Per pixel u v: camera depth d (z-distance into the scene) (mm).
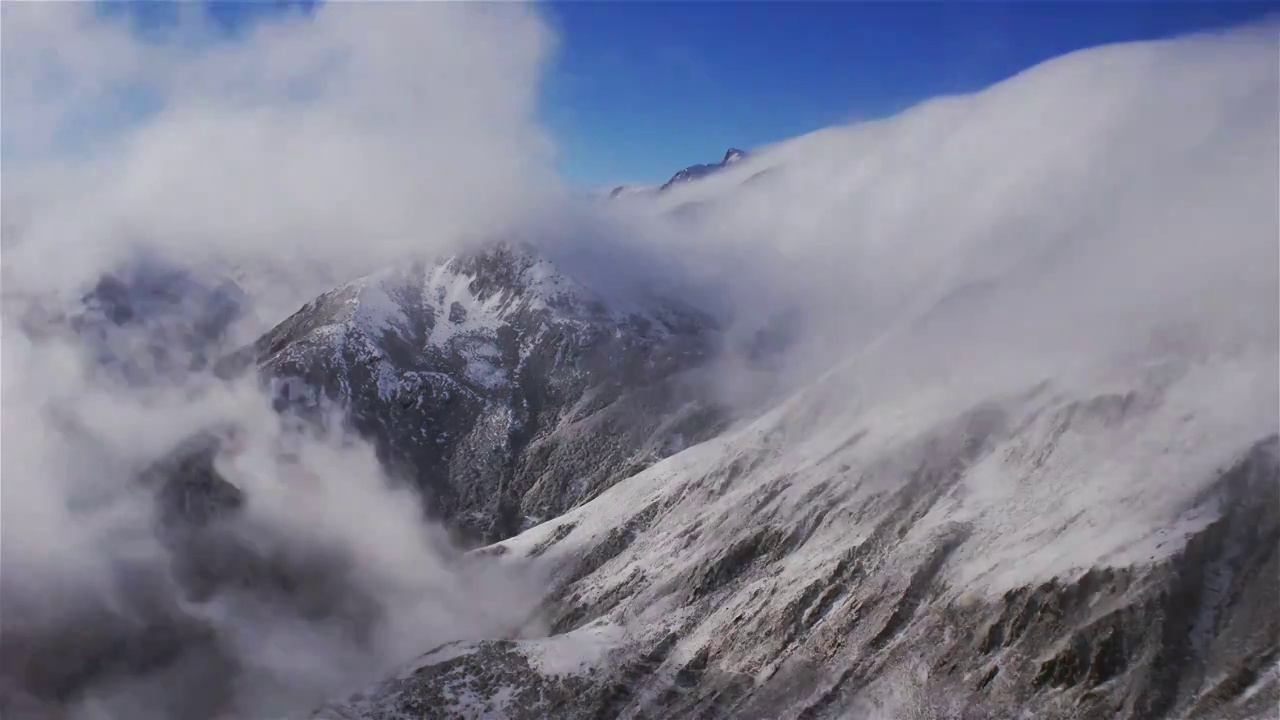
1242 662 39438
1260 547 43469
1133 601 42719
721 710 50406
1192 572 43094
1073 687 41688
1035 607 45281
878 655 48531
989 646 45344
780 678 50531
